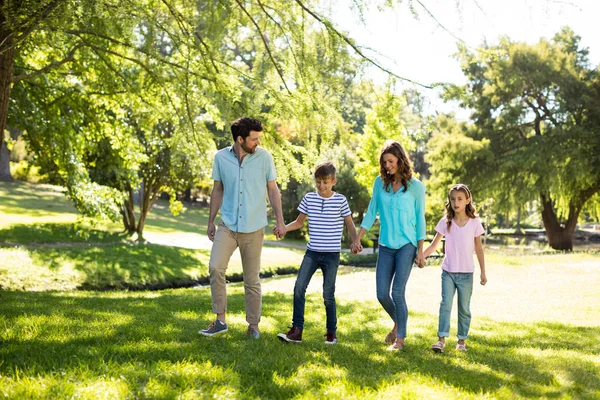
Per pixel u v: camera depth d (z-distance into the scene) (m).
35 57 12.24
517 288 12.34
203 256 20.12
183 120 9.20
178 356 4.18
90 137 13.70
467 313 5.54
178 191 22.89
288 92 7.64
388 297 5.36
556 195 31.22
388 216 5.33
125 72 11.34
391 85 6.80
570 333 6.94
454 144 31.58
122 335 5.02
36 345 4.41
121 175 19.25
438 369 4.40
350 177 33.22
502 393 3.68
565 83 30.36
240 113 8.16
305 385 3.65
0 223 21.73
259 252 5.21
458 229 5.51
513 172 31.42
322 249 5.25
